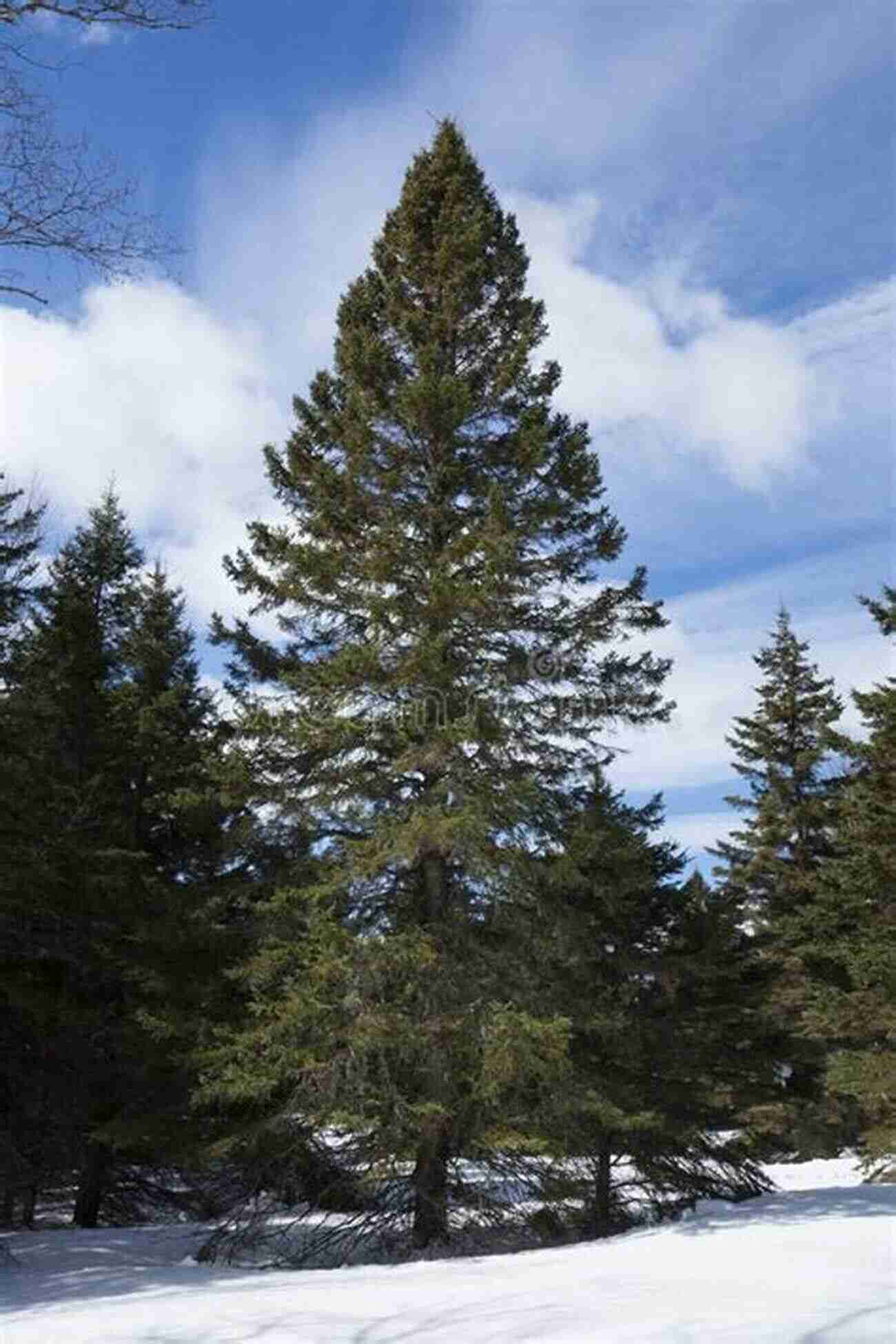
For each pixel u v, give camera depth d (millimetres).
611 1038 16688
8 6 8656
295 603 15609
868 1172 23141
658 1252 10570
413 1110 12641
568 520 16141
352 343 16859
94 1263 14062
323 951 13023
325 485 15562
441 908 14914
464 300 17312
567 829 15500
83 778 19391
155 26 9258
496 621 15078
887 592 22000
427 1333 7008
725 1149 18219
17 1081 16578
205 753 17203
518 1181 15242
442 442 15930
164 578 22562
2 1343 7816
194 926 16828
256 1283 10688
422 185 18375
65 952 17297
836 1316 6605
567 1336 6492
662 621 16188
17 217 9156
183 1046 16141
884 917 22125
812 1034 27172
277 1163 15562
